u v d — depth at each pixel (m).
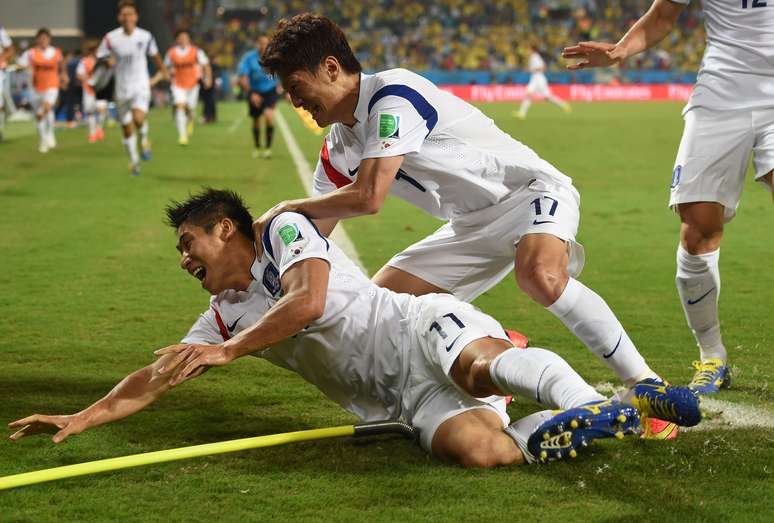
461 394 6.00
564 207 6.70
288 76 6.23
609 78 78.38
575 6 86.75
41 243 14.93
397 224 16.81
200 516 5.10
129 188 21.70
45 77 31.20
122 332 9.57
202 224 6.14
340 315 6.14
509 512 5.09
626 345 6.23
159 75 25.39
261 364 8.44
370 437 6.37
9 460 6.02
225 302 6.34
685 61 82.44
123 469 5.80
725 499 5.26
